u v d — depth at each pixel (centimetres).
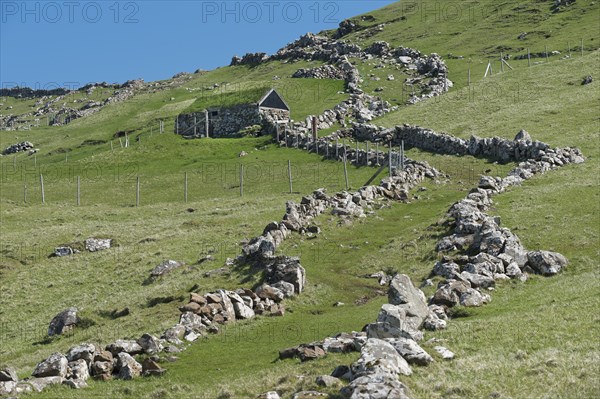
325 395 2433
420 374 2591
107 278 5784
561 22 18462
